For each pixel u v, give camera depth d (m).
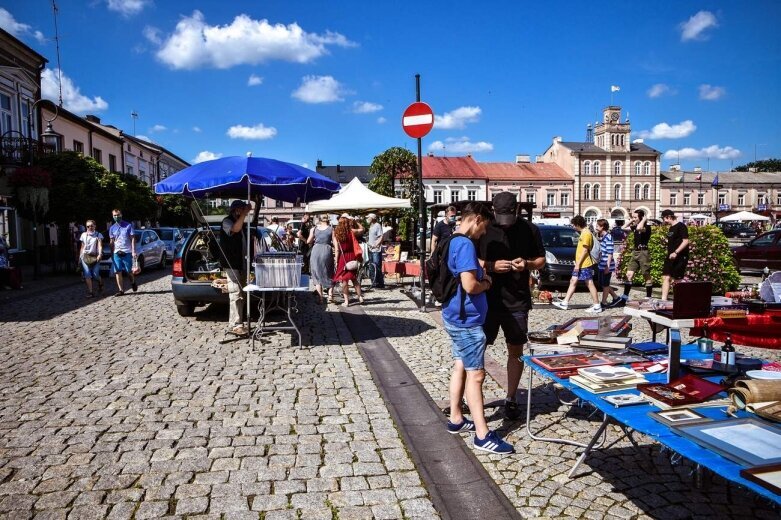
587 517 2.75
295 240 19.31
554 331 4.22
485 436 3.50
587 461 3.38
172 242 22.03
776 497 1.81
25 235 21.59
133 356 6.10
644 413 2.68
